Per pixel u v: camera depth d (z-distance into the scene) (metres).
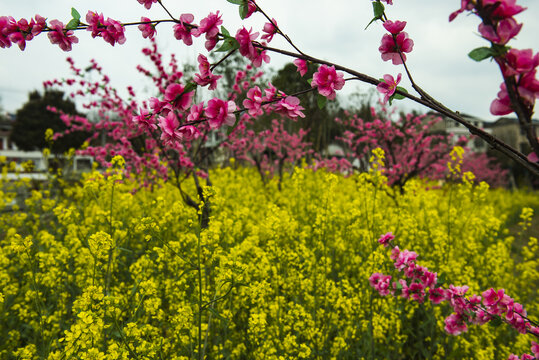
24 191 7.67
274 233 3.33
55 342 2.53
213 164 13.70
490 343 3.02
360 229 4.54
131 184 7.48
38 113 28.00
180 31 1.38
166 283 3.12
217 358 2.55
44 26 1.44
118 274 4.09
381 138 9.92
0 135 41.69
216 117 1.35
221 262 2.65
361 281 3.59
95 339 2.02
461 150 5.01
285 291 3.42
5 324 3.17
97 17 1.43
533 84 0.86
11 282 3.84
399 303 3.17
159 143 5.01
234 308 3.07
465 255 4.73
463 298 1.88
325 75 1.31
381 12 1.19
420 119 10.10
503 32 0.83
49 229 5.59
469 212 6.34
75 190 6.19
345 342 3.03
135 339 2.20
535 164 1.05
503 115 0.96
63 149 25.72
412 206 5.63
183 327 2.44
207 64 1.32
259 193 8.20
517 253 6.61
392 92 1.22
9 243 4.00
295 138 12.84
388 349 3.03
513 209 12.90
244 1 1.31
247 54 1.31
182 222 4.76
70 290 3.56
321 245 3.76
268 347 2.56
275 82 13.01
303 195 5.77
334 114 15.82
